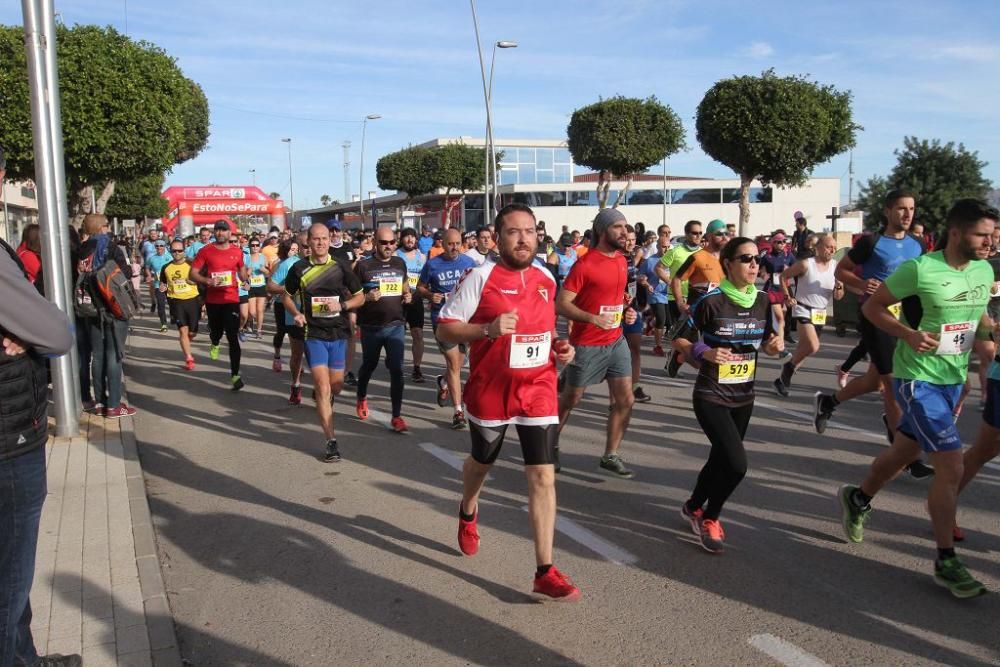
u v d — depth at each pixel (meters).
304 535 4.80
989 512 4.99
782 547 4.51
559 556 4.43
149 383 10.20
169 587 4.11
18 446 2.54
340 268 6.46
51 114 6.75
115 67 15.66
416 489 5.67
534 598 3.90
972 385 9.32
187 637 3.58
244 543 4.69
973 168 33.84
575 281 5.55
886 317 4.05
